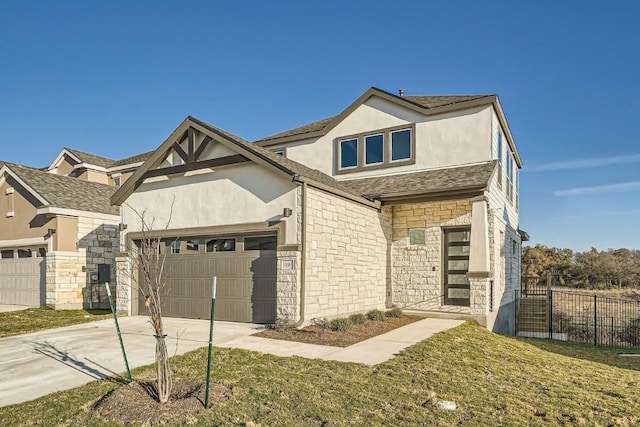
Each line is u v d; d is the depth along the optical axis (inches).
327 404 213.3
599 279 1536.7
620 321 787.4
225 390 230.1
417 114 620.1
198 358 302.5
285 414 200.1
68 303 665.0
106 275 721.6
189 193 513.0
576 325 757.9
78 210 679.7
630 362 428.1
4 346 361.7
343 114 674.2
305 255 424.5
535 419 204.2
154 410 200.5
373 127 651.5
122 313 547.5
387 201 564.7
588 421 203.9
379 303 562.3
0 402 222.2
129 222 559.2
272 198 449.7
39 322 507.5
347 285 494.9
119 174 1043.3
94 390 236.5
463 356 335.6
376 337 394.6
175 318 508.4
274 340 367.2
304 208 426.6
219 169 490.3
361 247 526.9
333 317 466.0
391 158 636.1
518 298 764.0
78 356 320.5
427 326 467.8
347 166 670.5
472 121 581.9
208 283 494.9
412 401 221.6
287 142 725.9
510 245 698.8
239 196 473.7
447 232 569.3
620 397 252.5
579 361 387.9
